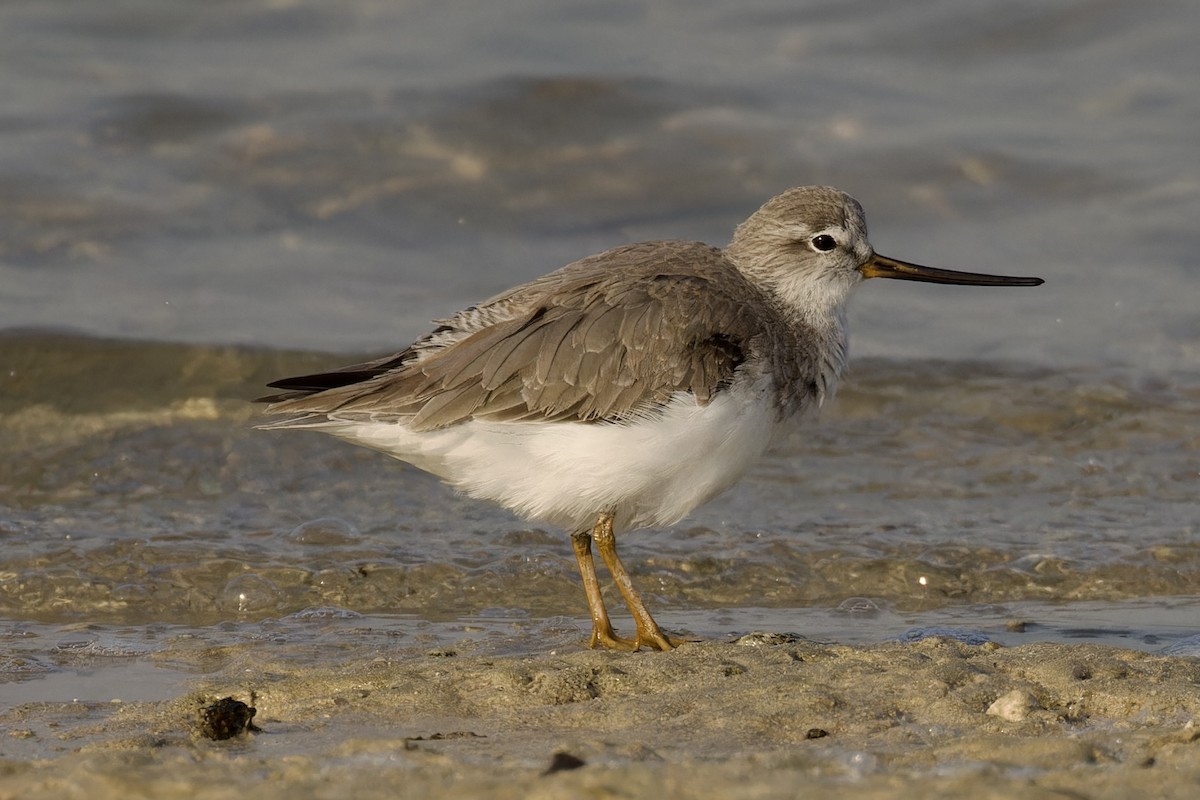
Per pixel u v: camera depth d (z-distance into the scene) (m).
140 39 23.92
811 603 12.67
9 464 15.83
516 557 13.46
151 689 10.13
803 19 24.95
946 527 14.28
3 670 10.57
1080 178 22.27
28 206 20.75
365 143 22.14
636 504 11.17
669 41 24.39
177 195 21.27
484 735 8.55
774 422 11.30
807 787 6.86
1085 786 6.97
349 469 15.96
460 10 24.81
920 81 24.06
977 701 8.92
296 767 7.45
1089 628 11.65
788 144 22.67
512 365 10.80
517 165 22.19
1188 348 18.98
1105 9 24.88
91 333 18.48
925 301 20.41
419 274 20.56
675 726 8.62
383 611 12.38
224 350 18.38
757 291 11.87
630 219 21.62
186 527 14.19
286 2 24.42
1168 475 15.62
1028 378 18.30
